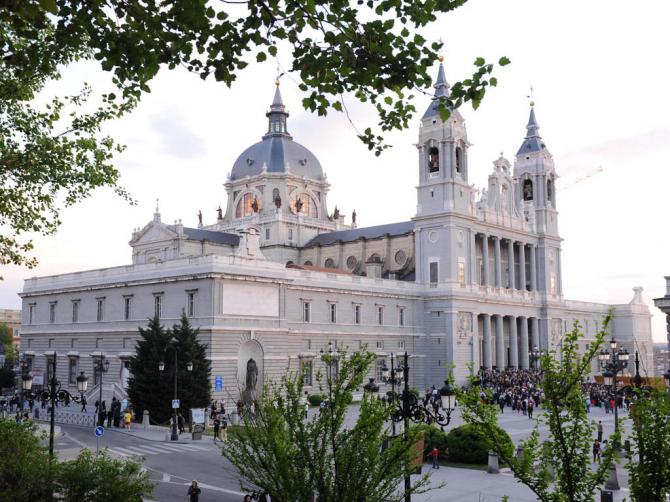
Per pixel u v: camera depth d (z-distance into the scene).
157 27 16.14
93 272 89.56
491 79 16.73
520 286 122.94
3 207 28.59
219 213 144.62
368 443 19.58
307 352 86.56
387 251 119.69
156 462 45.09
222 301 74.06
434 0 16.12
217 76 16.77
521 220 123.75
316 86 17.59
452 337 102.88
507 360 120.06
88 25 16.02
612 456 18.17
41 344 97.44
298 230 133.38
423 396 91.38
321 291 89.75
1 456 25.05
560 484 18.05
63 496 25.98
